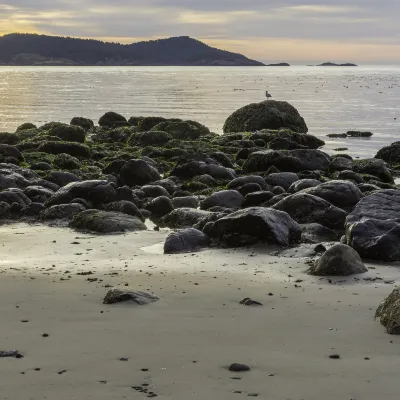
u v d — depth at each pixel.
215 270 10.48
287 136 33.88
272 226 12.38
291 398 5.30
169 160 27.89
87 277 9.85
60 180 20.67
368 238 11.38
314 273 10.12
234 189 19.17
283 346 6.62
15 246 13.02
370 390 5.46
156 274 10.14
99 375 5.78
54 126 35.12
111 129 42.50
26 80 150.75
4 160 24.80
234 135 34.78
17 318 7.57
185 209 16.09
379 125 47.56
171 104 70.31
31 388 5.48
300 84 133.75
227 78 177.75
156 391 5.43
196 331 7.11
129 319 7.55
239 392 5.41
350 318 7.61
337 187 16.16
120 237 13.91
